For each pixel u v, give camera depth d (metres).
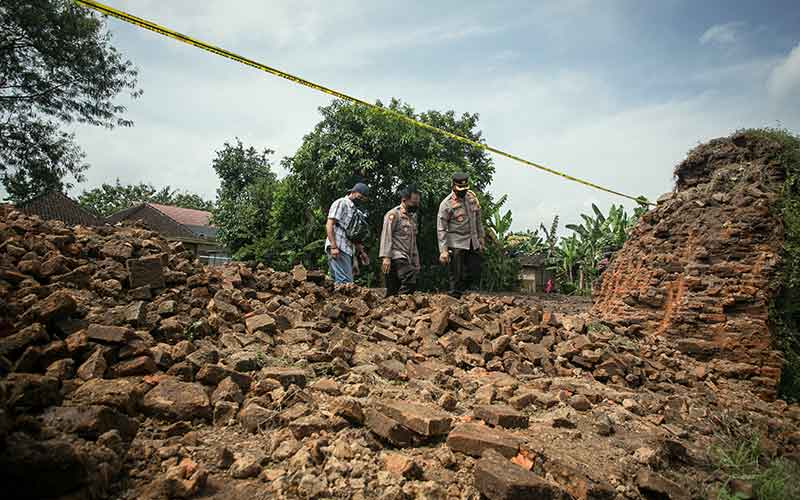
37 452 1.66
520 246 27.42
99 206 53.56
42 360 2.57
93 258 4.28
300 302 5.24
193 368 2.95
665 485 2.41
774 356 5.20
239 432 2.48
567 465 2.34
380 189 18.48
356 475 2.12
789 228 5.77
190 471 2.04
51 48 19.12
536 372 4.31
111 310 3.43
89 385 2.40
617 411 3.47
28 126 20.16
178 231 32.28
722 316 5.54
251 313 4.41
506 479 2.01
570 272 22.05
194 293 4.29
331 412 2.67
